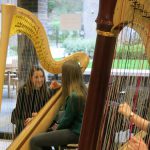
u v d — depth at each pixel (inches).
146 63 47.2
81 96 101.6
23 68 106.0
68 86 103.8
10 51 87.5
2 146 111.1
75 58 107.1
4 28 59.9
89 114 43.0
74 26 151.9
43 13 153.2
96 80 42.0
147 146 58.1
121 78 47.6
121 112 52.4
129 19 41.7
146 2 42.5
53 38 150.9
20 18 70.4
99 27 40.4
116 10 40.1
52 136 102.4
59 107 108.3
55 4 155.9
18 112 107.7
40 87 110.0
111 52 41.3
